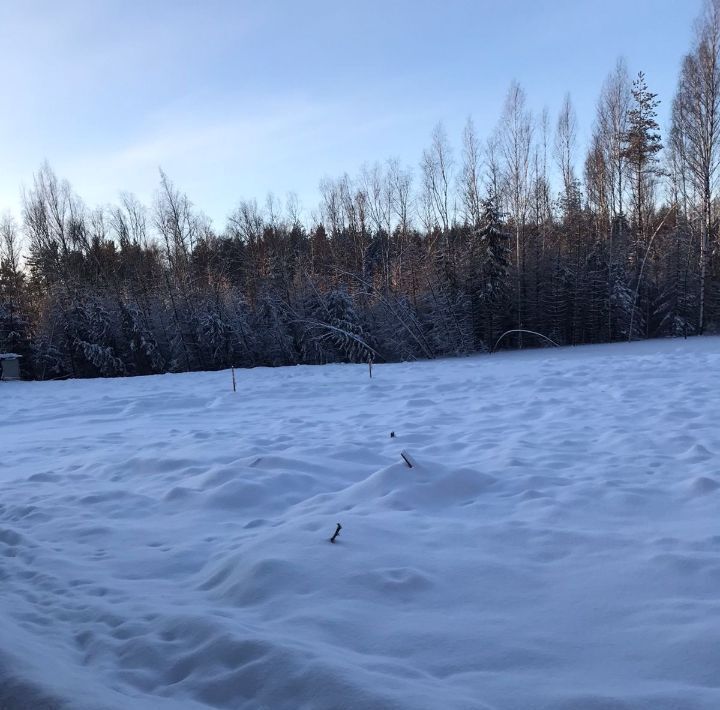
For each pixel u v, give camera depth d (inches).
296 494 220.7
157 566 161.5
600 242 1300.4
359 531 166.7
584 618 115.7
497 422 339.3
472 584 133.7
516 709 87.4
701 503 178.9
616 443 264.4
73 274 1374.3
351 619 119.0
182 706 91.6
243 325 1259.8
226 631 112.1
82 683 93.3
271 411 454.6
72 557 170.2
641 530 161.3
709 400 350.6
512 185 1353.3
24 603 138.4
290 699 92.2
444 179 1379.2
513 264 1318.9
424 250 1353.3
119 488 247.4
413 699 86.8
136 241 1681.8
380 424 360.2
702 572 129.4
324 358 1202.6
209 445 316.8
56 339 1311.5
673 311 1232.2
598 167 1411.2
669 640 104.3
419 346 1190.3
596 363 595.5
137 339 1284.4
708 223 1162.0
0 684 88.4
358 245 1523.1
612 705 86.4
